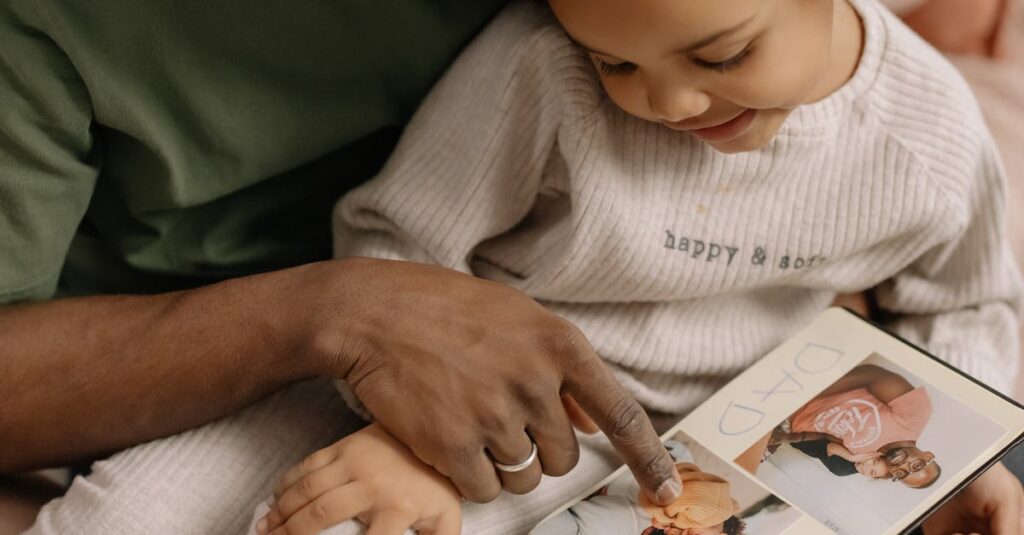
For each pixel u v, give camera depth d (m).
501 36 0.81
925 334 0.95
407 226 0.83
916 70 0.82
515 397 0.70
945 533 0.84
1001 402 0.75
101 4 0.70
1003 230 0.90
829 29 0.68
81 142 0.75
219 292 0.76
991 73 1.22
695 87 0.66
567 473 0.76
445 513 0.71
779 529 0.71
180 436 0.78
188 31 0.73
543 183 0.84
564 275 0.82
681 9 0.61
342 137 0.83
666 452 0.72
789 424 0.78
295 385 0.84
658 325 0.87
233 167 0.80
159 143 0.76
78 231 0.87
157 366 0.74
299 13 0.75
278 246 0.90
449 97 0.82
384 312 0.72
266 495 0.78
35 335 0.75
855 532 0.71
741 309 0.90
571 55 0.77
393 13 0.77
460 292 0.73
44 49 0.71
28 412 0.74
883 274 0.90
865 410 0.77
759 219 0.82
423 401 0.70
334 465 0.70
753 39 0.64
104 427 0.75
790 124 0.77
